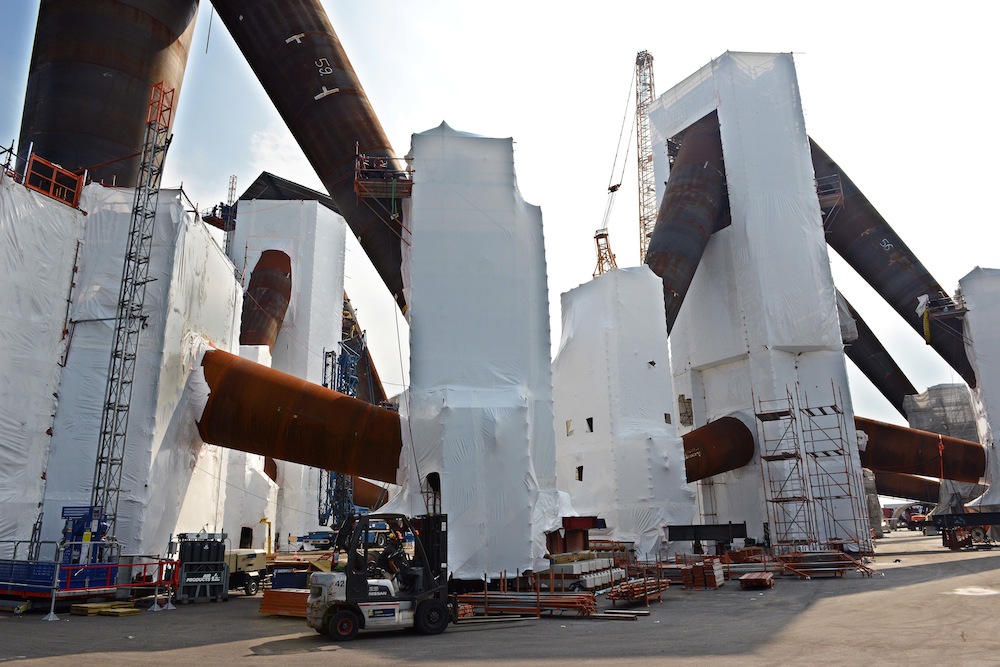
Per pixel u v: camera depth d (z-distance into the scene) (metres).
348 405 23.73
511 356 22.98
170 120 31.81
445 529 14.78
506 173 24.56
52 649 11.54
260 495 37.62
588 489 34.41
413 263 23.17
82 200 23.83
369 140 28.31
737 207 41.38
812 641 11.70
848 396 38.94
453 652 11.12
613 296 35.09
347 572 13.01
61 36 29.33
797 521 35.94
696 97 45.50
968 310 45.44
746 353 40.28
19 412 20.97
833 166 50.28
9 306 21.00
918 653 10.23
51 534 21.00
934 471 43.47
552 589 18.66
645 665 9.62
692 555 29.83
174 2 31.86
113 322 22.91
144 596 20.28
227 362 25.25
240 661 10.36
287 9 30.33
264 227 56.25
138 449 22.00
